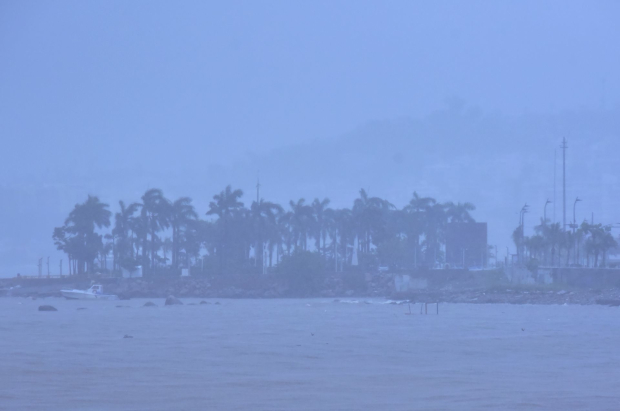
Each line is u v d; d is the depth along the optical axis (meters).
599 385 44.34
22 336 83.12
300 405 37.69
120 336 82.94
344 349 67.19
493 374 49.78
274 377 48.25
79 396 40.69
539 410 35.91
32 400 39.38
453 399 39.28
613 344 72.00
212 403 38.41
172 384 45.16
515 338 79.00
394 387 43.78
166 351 65.38
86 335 84.38
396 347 69.06
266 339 78.06
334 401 38.94
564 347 69.06
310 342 74.44
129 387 43.94
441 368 53.28
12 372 50.59
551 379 47.19
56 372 50.69
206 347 69.06
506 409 36.19
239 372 50.84
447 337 80.62
